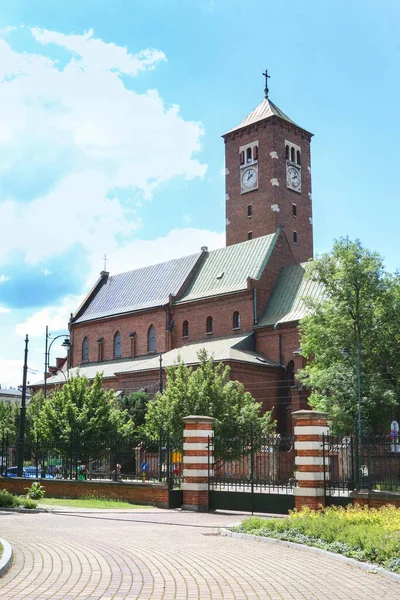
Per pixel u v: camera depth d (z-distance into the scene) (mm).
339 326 45531
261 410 59281
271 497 24156
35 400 64750
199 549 15320
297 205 80875
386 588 11039
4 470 39688
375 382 43500
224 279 70188
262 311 65938
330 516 17984
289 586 11148
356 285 45125
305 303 48375
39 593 10203
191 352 64812
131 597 10133
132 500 28375
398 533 14203
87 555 14109
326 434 22859
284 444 28344
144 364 67625
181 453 32781
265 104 83438
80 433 43375
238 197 81875
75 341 85125
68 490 31406
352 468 22625
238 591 10719
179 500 27016
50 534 17953
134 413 58688
